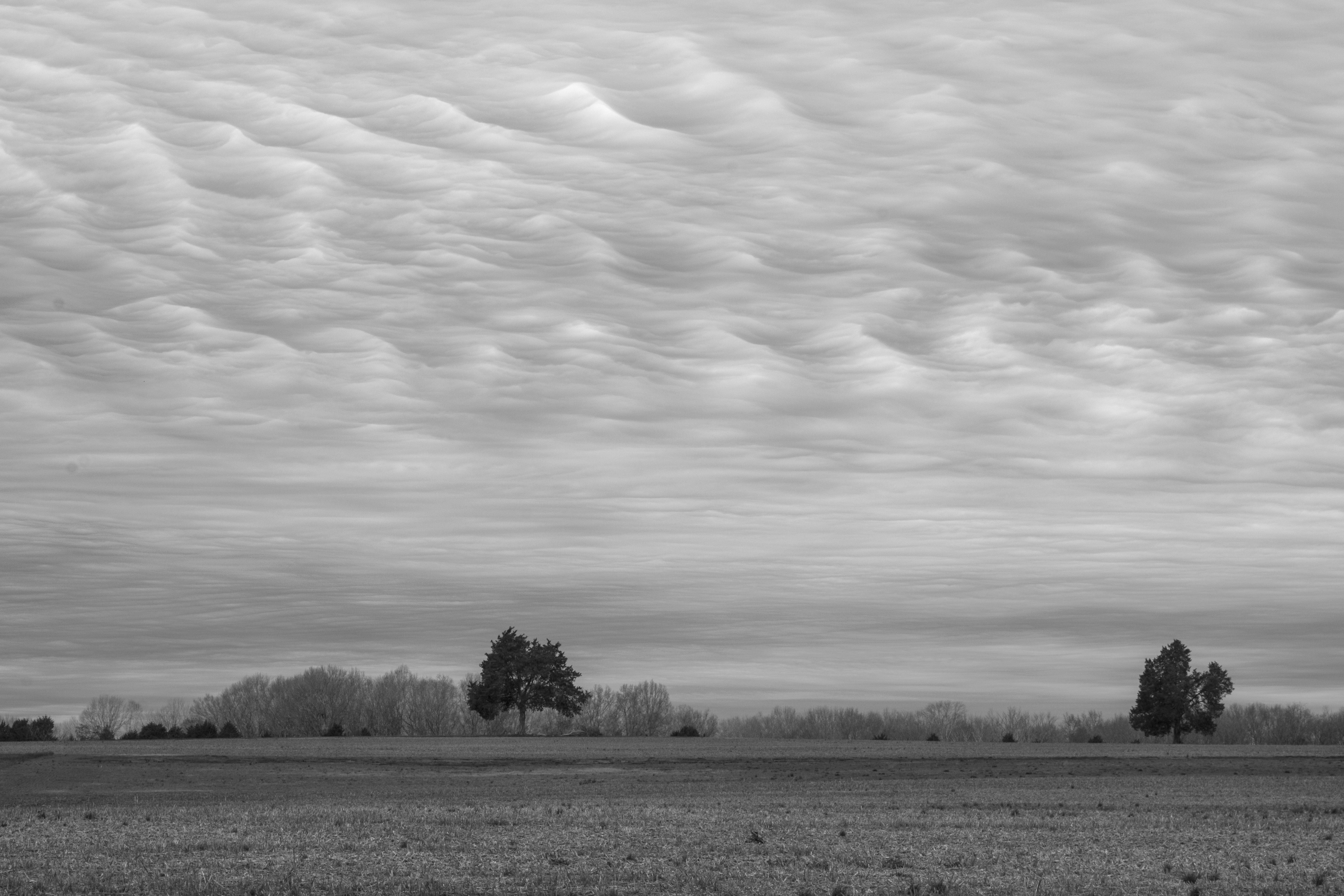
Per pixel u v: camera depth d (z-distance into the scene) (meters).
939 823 44.06
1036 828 42.56
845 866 33.06
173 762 86.50
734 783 69.00
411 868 31.97
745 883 30.28
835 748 110.75
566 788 65.00
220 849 35.28
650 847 36.00
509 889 29.12
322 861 32.97
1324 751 108.88
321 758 91.19
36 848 35.56
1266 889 30.52
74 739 138.12
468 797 58.16
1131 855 35.75
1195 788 64.75
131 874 30.91
